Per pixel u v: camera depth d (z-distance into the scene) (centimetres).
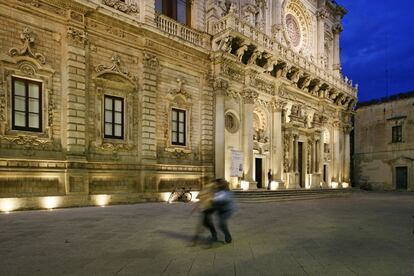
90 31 1817
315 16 3609
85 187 1716
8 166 1475
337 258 696
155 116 2073
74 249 749
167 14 2308
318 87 3450
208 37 2455
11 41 1533
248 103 2622
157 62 2112
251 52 2630
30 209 1513
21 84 1560
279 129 2905
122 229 1009
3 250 738
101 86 1855
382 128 4388
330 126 3788
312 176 3291
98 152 1820
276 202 2117
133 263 641
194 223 1133
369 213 1538
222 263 647
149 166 2009
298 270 608
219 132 2406
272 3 3053
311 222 1210
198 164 2333
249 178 2572
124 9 1978
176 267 618
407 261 678
